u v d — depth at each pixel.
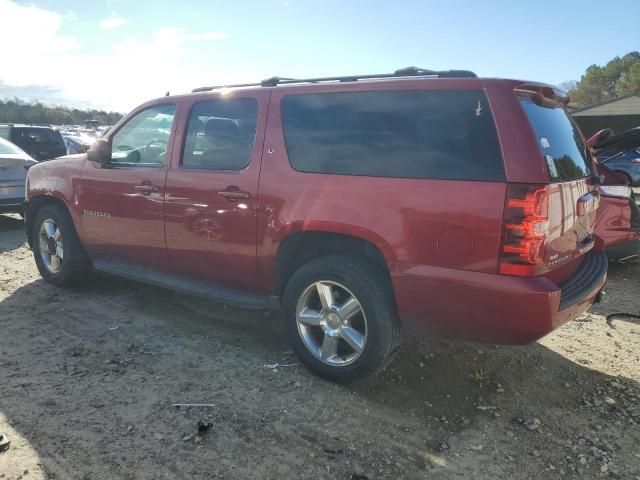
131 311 4.62
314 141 3.31
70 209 4.83
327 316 3.32
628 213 5.66
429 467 2.60
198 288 4.01
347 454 2.68
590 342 4.17
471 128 2.77
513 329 2.68
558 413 3.12
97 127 39.00
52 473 2.46
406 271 2.88
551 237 2.71
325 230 3.15
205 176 3.76
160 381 3.37
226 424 2.90
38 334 4.07
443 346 3.96
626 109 33.78
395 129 3.02
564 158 2.99
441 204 2.76
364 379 3.25
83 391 3.21
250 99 3.67
